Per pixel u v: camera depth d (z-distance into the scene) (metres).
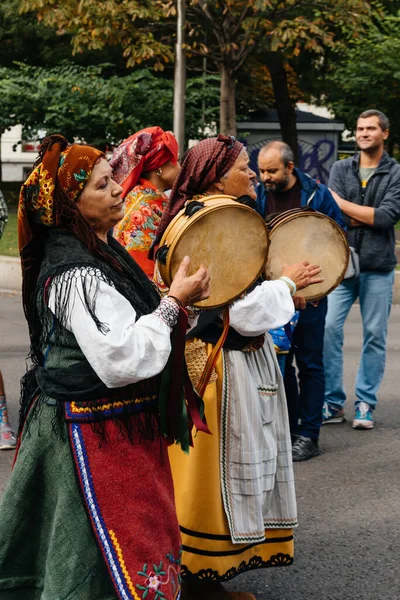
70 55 23.80
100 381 2.82
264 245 3.43
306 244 3.89
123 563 2.78
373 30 21.47
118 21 15.69
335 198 6.24
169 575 2.85
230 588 3.98
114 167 4.49
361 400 6.38
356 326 10.30
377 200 6.23
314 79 25.12
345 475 5.40
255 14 15.53
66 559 2.81
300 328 5.62
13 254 13.97
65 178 2.86
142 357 2.76
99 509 2.79
